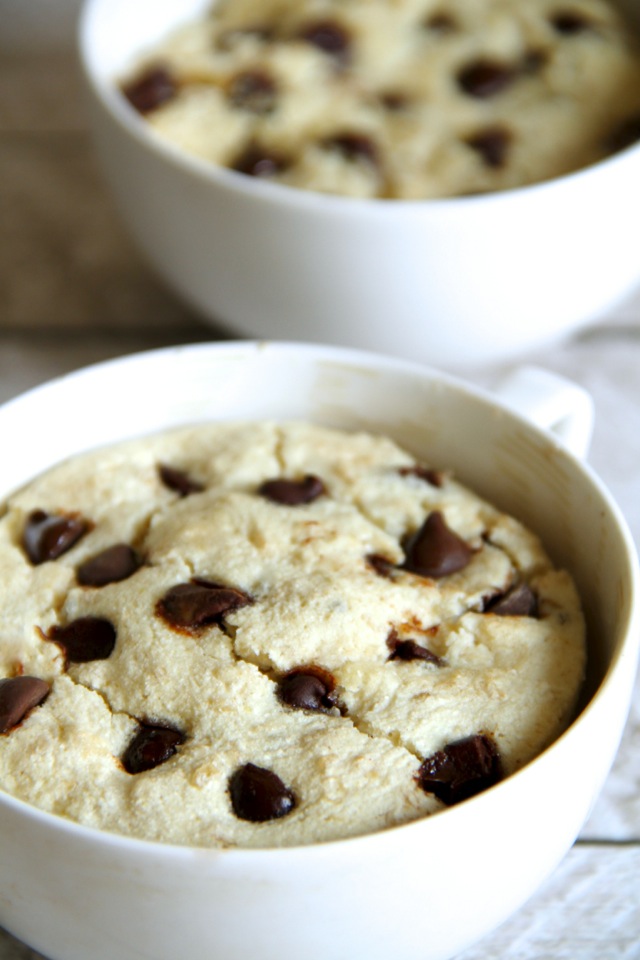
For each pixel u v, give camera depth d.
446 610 0.41
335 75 0.53
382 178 0.51
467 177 0.51
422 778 0.38
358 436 0.44
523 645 0.40
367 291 0.47
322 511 0.42
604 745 0.37
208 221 0.47
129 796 0.38
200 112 0.52
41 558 0.42
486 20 0.54
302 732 0.38
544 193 0.46
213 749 0.38
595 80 0.53
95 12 0.52
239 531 0.42
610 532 0.40
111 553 0.41
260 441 0.44
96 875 0.35
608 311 0.52
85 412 0.44
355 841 0.35
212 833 0.37
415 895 0.36
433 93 0.53
